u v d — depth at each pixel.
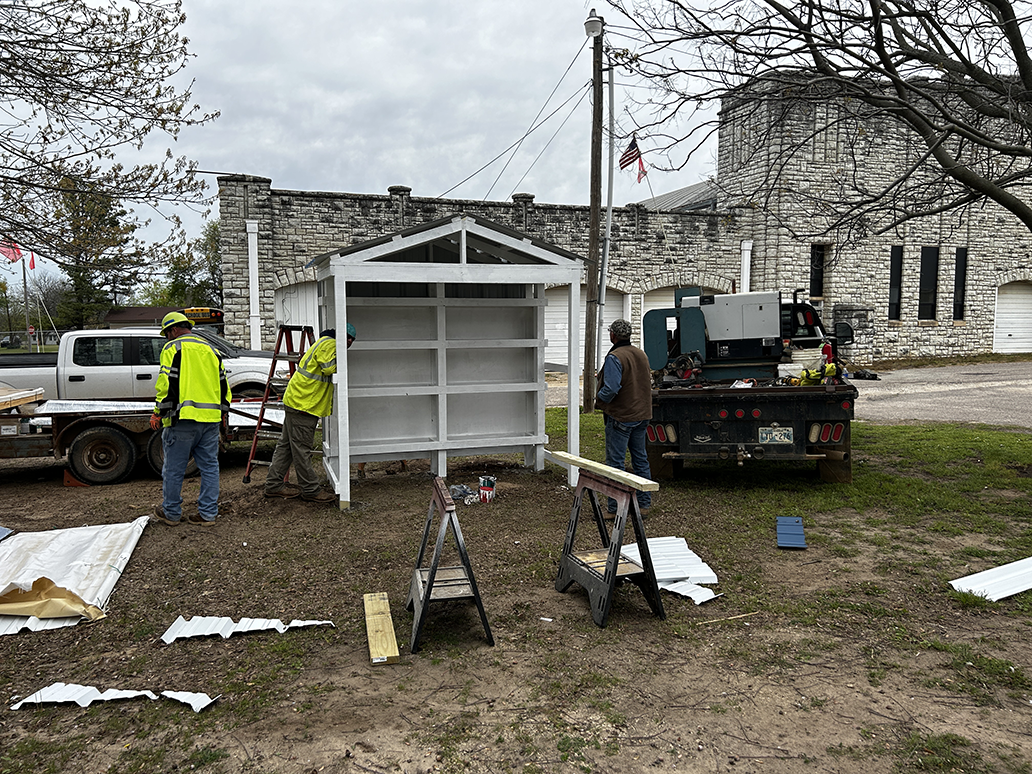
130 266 7.48
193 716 3.20
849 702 3.30
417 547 5.61
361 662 3.74
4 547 5.36
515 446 7.93
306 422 6.79
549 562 5.29
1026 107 6.77
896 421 12.09
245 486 7.78
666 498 7.14
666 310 7.84
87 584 4.66
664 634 4.07
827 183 20.50
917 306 24.02
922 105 9.30
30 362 9.83
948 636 3.97
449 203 19.05
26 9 6.29
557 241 20.41
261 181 17.36
